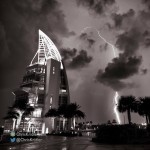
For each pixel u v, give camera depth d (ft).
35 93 307.99
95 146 62.03
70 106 207.51
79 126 427.74
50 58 330.34
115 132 80.74
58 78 328.08
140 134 86.17
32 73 326.44
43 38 377.09
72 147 57.47
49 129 279.69
